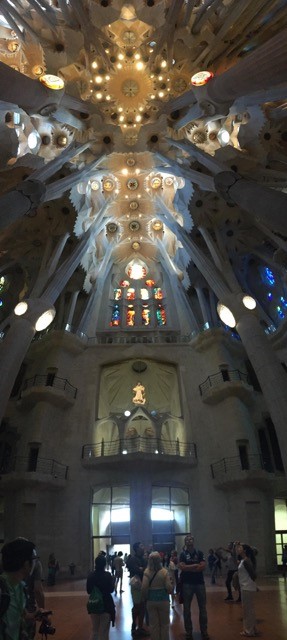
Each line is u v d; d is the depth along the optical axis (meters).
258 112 24.53
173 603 12.03
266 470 25.53
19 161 24.92
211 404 27.20
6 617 2.48
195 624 8.66
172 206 31.92
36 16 23.48
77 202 28.88
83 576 21.89
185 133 28.45
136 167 31.31
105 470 24.36
